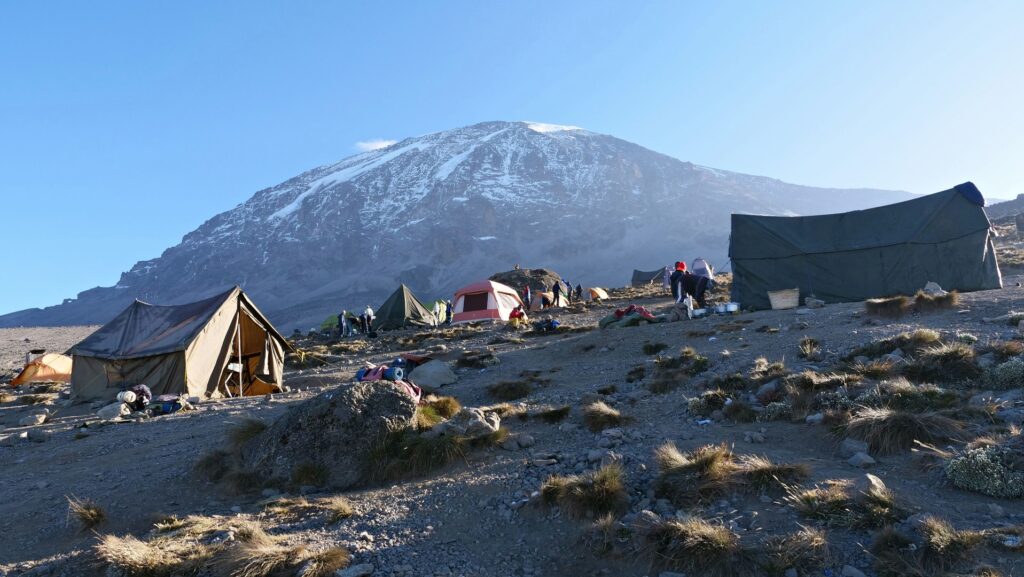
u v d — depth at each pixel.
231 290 18.11
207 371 16.94
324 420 8.28
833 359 10.83
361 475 7.82
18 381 22.78
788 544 4.79
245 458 8.35
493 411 10.23
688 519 5.39
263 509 7.00
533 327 24.34
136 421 12.71
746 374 10.65
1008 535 4.53
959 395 7.62
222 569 5.27
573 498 6.11
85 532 6.70
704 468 6.28
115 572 5.43
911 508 5.11
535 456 7.81
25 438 11.27
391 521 6.34
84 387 16.50
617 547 5.33
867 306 14.54
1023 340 9.60
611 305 35.91
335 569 5.28
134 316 18.22
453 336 26.06
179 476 8.34
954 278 17.84
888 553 4.53
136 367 16.39
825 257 19.25
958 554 4.38
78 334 61.72
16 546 6.45
